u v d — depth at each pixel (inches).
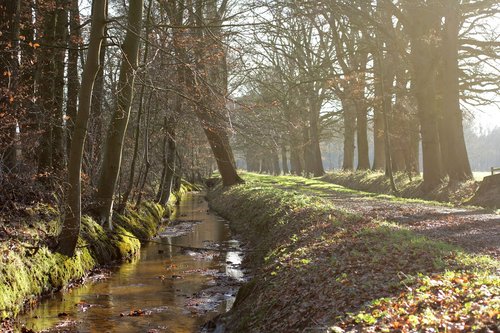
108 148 658.8
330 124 2261.3
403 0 1221.1
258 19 610.5
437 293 272.1
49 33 599.8
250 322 351.6
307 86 1555.1
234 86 969.5
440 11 1189.1
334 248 434.6
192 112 933.8
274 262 460.8
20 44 519.5
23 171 515.2
